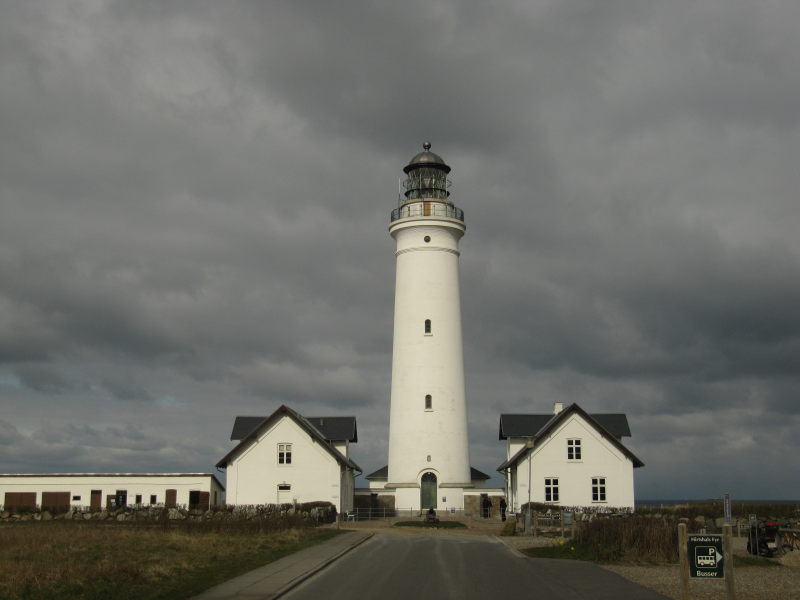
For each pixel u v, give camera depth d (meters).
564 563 30.53
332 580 25.56
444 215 66.25
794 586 26.70
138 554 30.66
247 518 50.06
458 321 66.31
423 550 35.12
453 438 64.19
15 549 31.03
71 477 65.25
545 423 68.31
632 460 60.91
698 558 19.89
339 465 61.66
